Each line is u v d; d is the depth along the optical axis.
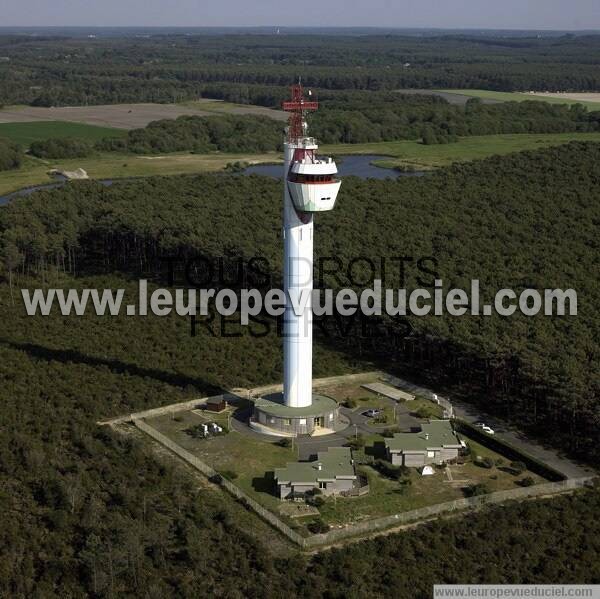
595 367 120.12
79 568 85.88
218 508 95.75
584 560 87.50
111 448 108.94
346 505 96.75
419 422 117.81
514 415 119.50
